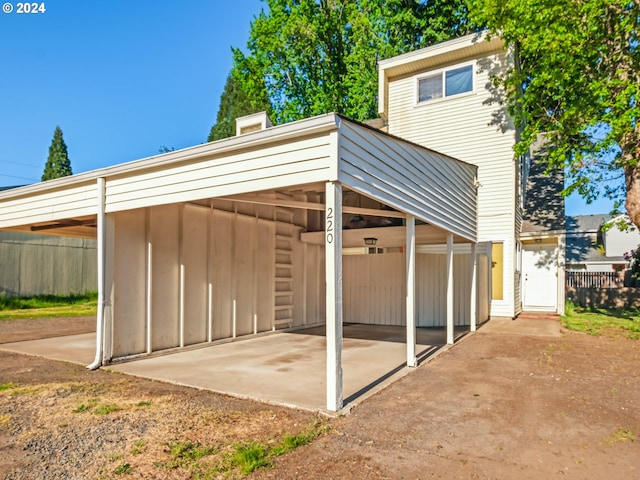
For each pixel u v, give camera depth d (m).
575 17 9.36
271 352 7.11
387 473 2.73
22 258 14.27
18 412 3.90
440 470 2.79
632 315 11.40
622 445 3.24
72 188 6.59
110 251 6.15
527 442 3.28
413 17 19.11
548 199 14.59
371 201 10.49
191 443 3.17
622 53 9.38
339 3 21.16
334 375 3.97
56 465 2.82
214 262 7.93
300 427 3.52
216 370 5.70
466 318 10.73
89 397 4.40
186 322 7.32
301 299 10.52
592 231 24.78
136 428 3.49
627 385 4.99
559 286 11.89
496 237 11.55
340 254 4.06
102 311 5.97
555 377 5.37
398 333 9.42
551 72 9.98
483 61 11.82
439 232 8.30
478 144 11.83
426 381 5.16
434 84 12.64
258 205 9.09
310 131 4.06
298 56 22.00
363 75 19.88
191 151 5.04
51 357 6.55
